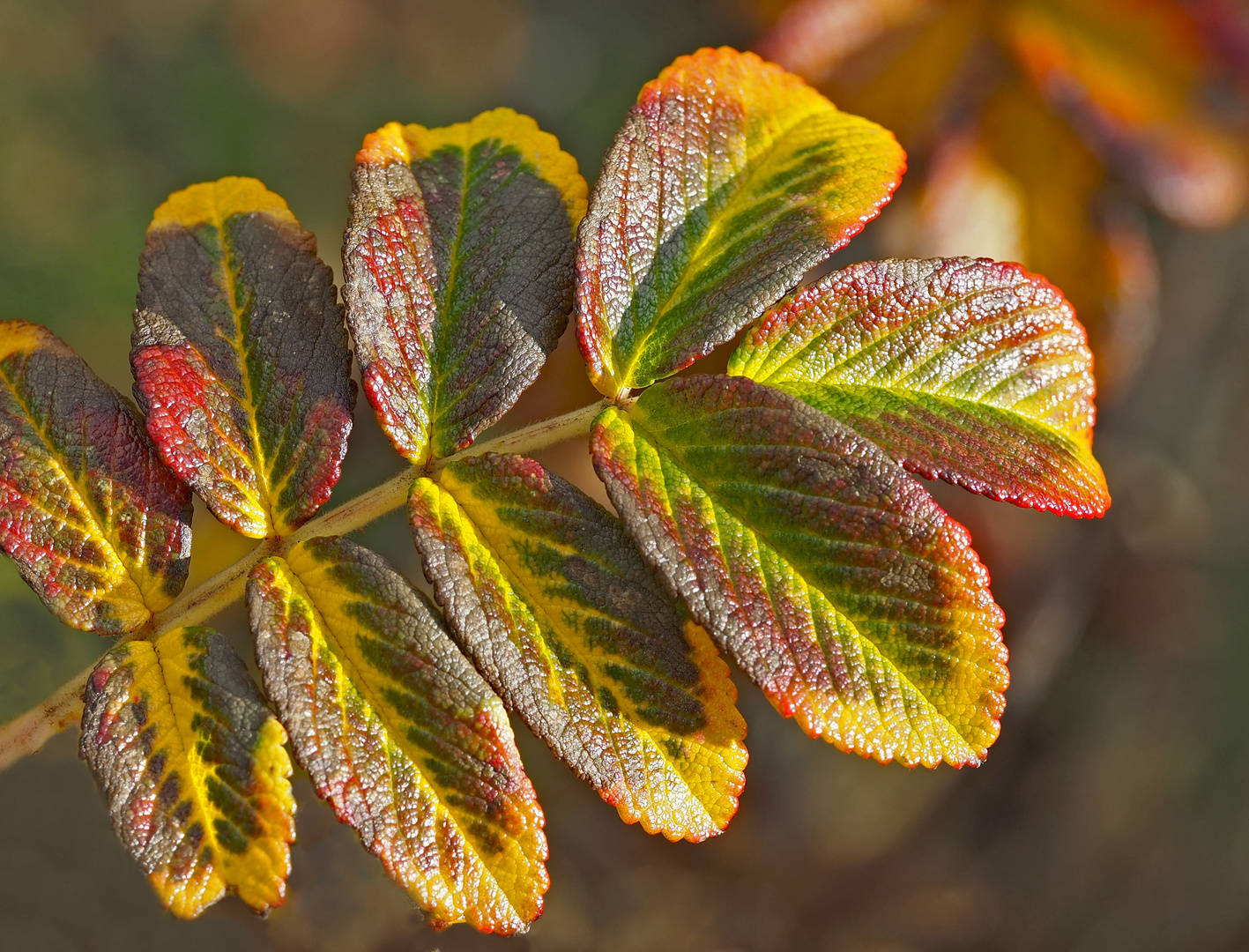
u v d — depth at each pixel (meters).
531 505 0.29
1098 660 0.57
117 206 0.74
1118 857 0.56
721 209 0.29
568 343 0.36
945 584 0.28
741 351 0.29
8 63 0.77
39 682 0.37
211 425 0.29
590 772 0.28
